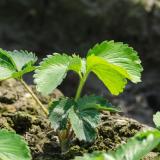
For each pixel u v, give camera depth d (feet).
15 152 1.76
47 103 2.37
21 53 2.04
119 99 5.57
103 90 5.65
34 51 6.57
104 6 6.78
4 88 2.40
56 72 1.88
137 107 5.51
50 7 6.89
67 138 2.00
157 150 2.04
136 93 5.73
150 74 6.23
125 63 1.95
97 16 6.71
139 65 1.95
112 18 6.72
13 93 2.35
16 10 6.91
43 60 1.90
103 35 6.72
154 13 6.73
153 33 6.59
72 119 1.84
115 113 2.27
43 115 2.25
